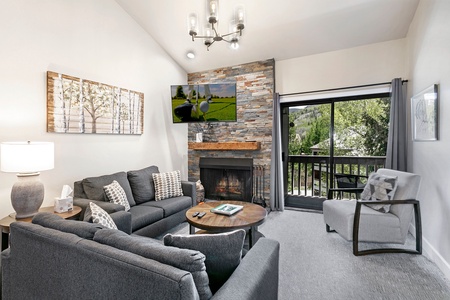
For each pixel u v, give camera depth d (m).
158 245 1.06
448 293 1.86
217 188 4.72
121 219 2.13
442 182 2.21
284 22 3.44
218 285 1.18
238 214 2.48
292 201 4.48
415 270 2.19
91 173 3.07
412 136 3.04
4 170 1.98
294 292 1.90
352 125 3.93
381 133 3.75
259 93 4.32
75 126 2.83
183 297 0.80
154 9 3.50
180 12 3.49
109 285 0.97
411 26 3.12
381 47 3.51
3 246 2.11
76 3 2.86
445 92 2.17
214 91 4.18
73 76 2.82
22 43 2.37
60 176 2.72
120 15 3.45
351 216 2.54
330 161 4.04
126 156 3.57
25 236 1.28
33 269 1.26
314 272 2.18
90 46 3.03
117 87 3.38
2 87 2.24
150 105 4.02
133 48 3.67
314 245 2.73
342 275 2.12
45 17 2.55
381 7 2.99
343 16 3.19
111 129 3.29
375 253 2.49
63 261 1.13
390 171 2.88
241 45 4.00
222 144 4.41
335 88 3.80
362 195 2.88
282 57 4.14
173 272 0.85
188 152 5.01
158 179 3.44
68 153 2.80
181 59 4.54
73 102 2.80
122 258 0.95
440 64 2.27
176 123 4.46
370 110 3.81
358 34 3.43
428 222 2.50
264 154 4.31
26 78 2.40
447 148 2.12
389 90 3.49
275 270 1.42
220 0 3.20
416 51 2.93
